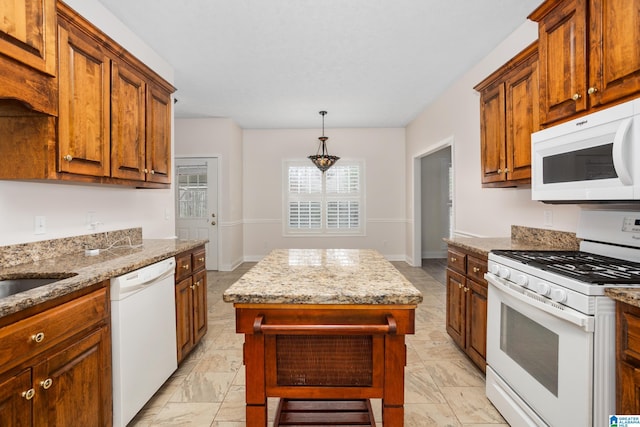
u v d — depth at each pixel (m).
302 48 3.02
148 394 1.84
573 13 1.61
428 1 2.33
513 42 2.75
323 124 5.81
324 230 6.31
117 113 2.06
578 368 1.25
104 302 1.53
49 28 1.47
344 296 1.13
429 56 3.21
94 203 2.31
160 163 2.64
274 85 3.95
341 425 1.40
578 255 1.82
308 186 6.27
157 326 1.95
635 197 1.28
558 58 1.73
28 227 1.80
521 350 1.63
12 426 1.07
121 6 2.35
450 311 2.69
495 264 1.87
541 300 1.45
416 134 5.50
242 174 6.21
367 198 6.27
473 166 3.51
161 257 2.01
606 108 1.44
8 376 1.06
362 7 2.40
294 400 1.58
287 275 1.43
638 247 1.61
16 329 1.08
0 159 1.59
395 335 1.15
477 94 3.40
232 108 4.89
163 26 2.63
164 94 2.71
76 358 1.35
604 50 1.43
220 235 5.46
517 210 2.78
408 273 5.25
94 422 1.45
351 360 1.19
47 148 1.57
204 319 2.77
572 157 1.61
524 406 1.59
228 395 2.04
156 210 3.11
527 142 2.09
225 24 2.61
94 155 1.85
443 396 2.02
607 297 1.19
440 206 6.83
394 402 1.16
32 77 1.40
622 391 1.16
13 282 1.51
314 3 2.35
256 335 1.16
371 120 5.69
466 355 2.54
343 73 3.60
